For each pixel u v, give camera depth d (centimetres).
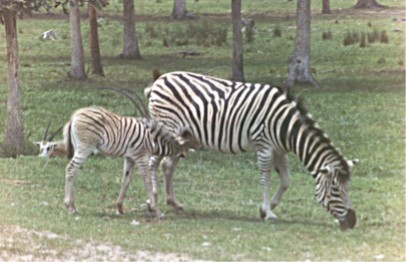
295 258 1002
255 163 1738
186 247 1047
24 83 2812
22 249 1027
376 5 5472
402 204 1358
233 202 1383
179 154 1275
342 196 1165
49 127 2058
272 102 1216
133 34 3528
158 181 1542
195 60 3425
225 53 3631
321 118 2156
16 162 1683
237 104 1241
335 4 5756
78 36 2942
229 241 1088
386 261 992
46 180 1523
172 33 4178
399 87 2664
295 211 1316
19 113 1820
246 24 4247
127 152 1254
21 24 4466
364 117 2167
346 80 2836
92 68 3031
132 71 3142
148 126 1259
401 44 3703
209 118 1255
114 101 2416
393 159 1728
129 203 1368
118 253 1021
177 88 1291
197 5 5531
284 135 1198
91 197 1398
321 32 4128
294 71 2762
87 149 1251
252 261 985
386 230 1177
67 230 1130
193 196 1420
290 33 4131
